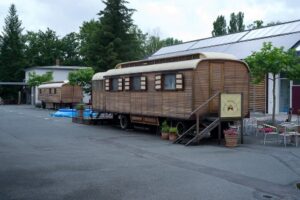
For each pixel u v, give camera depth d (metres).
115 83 23.16
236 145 15.09
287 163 11.48
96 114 28.14
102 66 50.72
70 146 15.06
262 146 15.07
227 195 7.90
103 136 18.67
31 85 58.03
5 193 7.96
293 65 18.95
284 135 14.86
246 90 17.88
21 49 76.19
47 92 47.94
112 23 52.41
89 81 43.78
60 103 44.50
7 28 75.19
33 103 63.84
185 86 16.97
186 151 13.83
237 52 31.97
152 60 20.61
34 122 26.80
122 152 13.55
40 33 84.12
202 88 16.75
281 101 28.45
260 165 11.16
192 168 10.66
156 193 8.01
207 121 16.80
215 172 10.15
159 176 9.60
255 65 18.86
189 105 16.70
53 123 26.06
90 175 9.66
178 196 7.80
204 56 17.28
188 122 17.42
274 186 8.74
